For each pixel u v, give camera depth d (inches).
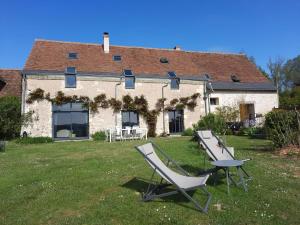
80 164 417.1
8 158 499.5
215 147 317.7
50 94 888.3
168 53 1151.0
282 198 250.8
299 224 201.8
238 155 462.9
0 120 824.3
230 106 1041.5
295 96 1397.6
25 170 387.9
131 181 312.7
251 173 337.4
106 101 933.8
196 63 1193.4
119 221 212.7
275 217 212.8
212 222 206.4
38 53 953.5
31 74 876.6
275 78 2050.9
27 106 869.2
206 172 287.7
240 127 889.5
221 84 1085.1
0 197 271.6
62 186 299.0
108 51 1050.7
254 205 235.5
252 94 1125.7
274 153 474.6
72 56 984.3
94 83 929.5
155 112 980.6
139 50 1112.8
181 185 240.1
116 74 950.4
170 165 388.5
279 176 323.9
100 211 229.1
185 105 1018.7
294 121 497.0
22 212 233.9
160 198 254.5
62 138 895.7
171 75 1020.5
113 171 358.9
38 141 803.4
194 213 221.8
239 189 275.4
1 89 1027.9
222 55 1285.7
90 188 290.4
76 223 209.9
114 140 824.3
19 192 284.0
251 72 1224.8
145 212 225.6
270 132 509.0
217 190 273.0
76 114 915.4
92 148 621.0
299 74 1989.4
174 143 642.2
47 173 363.3
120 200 253.1
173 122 1011.3
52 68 903.1
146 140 796.0
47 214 228.4
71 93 905.5
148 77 983.6
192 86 1037.2
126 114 964.0
